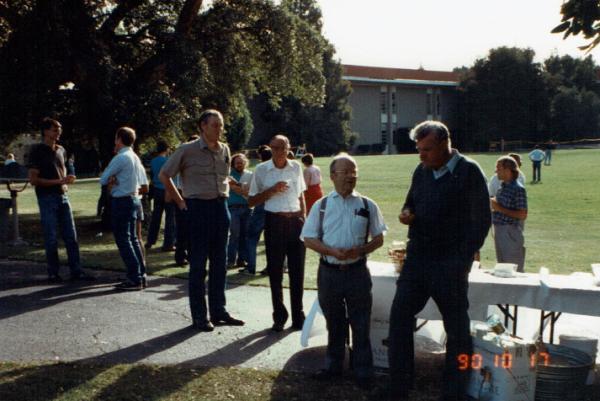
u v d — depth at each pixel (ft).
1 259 34.83
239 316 23.70
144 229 49.26
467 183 15.14
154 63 51.80
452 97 283.38
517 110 254.27
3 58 46.65
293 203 21.79
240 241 34.71
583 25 16.51
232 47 57.36
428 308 17.66
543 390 15.66
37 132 52.24
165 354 18.92
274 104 67.97
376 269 19.22
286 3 61.26
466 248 15.28
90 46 47.24
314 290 28.53
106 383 16.28
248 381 16.81
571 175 111.75
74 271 29.01
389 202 73.51
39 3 45.52
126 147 27.25
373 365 18.20
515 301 16.90
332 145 226.58
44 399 15.15
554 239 47.47
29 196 85.71
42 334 20.61
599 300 16.38
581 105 258.78
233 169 33.83
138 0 52.70
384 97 271.69
